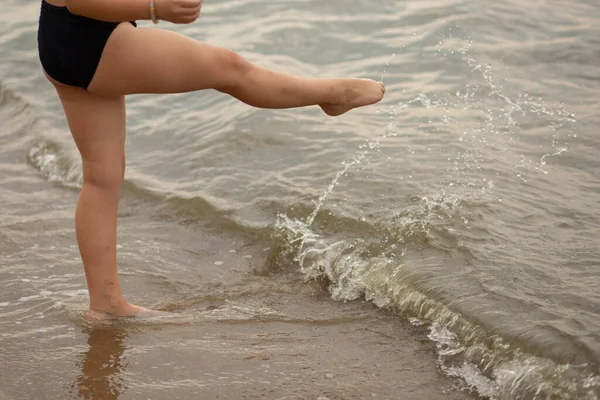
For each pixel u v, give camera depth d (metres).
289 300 4.48
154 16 3.40
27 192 5.88
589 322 3.89
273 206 5.37
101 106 3.78
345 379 3.74
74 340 4.02
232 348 3.97
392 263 4.59
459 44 7.33
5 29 8.52
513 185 5.29
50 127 6.79
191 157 6.11
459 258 4.54
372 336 4.09
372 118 6.31
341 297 4.48
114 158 3.89
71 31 3.47
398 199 5.21
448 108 6.39
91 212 3.96
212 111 6.70
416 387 3.69
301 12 8.02
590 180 5.34
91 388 3.65
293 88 3.86
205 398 3.59
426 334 4.09
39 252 4.97
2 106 7.29
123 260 4.91
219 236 5.21
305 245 4.95
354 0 8.15
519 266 4.40
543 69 6.96
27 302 4.39
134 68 3.53
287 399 3.59
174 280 4.70
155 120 6.68
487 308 4.07
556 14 7.86
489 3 8.02
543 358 3.70
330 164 5.73
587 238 4.65
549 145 5.80
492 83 6.73
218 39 7.62
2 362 3.84
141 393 3.62
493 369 3.77
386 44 7.41
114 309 4.17
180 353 3.92
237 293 4.55
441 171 5.50
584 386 3.52
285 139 6.12
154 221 5.42
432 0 8.16
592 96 6.51
